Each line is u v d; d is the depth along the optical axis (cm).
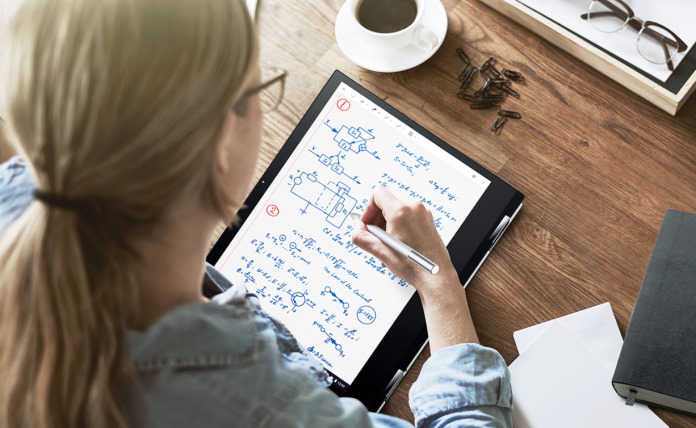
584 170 81
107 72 36
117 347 43
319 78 88
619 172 81
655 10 80
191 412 45
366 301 80
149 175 39
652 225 79
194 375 45
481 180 81
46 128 37
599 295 78
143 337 45
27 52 37
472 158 83
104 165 37
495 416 68
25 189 55
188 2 38
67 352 41
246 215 83
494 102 84
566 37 82
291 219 83
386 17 83
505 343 78
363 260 81
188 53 37
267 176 84
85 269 40
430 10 86
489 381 68
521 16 84
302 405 47
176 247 46
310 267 82
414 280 75
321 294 81
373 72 87
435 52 86
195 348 46
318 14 90
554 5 83
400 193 82
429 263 72
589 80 83
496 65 85
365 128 84
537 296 79
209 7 39
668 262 74
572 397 74
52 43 36
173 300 49
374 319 79
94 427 42
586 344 76
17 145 40
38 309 41
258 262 82
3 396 43
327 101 85
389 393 78
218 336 46
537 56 85
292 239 82
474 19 87
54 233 39
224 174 45
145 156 38
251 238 83
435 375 69
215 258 83
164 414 45
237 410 45
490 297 79
